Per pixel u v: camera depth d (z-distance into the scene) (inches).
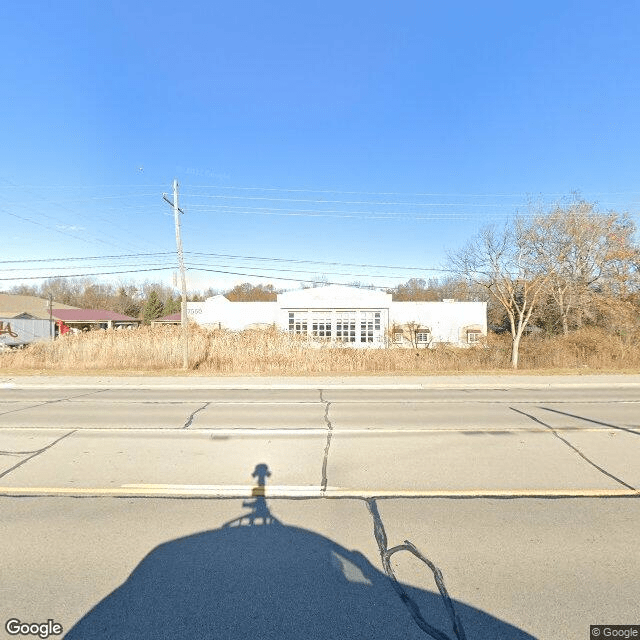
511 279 880.3
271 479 207.2
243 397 490.6
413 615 110.7
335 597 117.9
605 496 185.6
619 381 597.3
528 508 173.6
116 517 166.4
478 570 130.6
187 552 140.9
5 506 176.7
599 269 1099.9
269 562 134.6
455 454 247.4
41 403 442.6
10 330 1435.8
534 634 104.3
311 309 1398.9
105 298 3110.2
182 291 780.6
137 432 303.4
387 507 174.9
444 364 799.1
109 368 796.0
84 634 104.3
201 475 212.8
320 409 404.2
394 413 380.2
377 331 1393.9
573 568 131.5
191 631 105.1
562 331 1135.6
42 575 128.6
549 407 407.8
